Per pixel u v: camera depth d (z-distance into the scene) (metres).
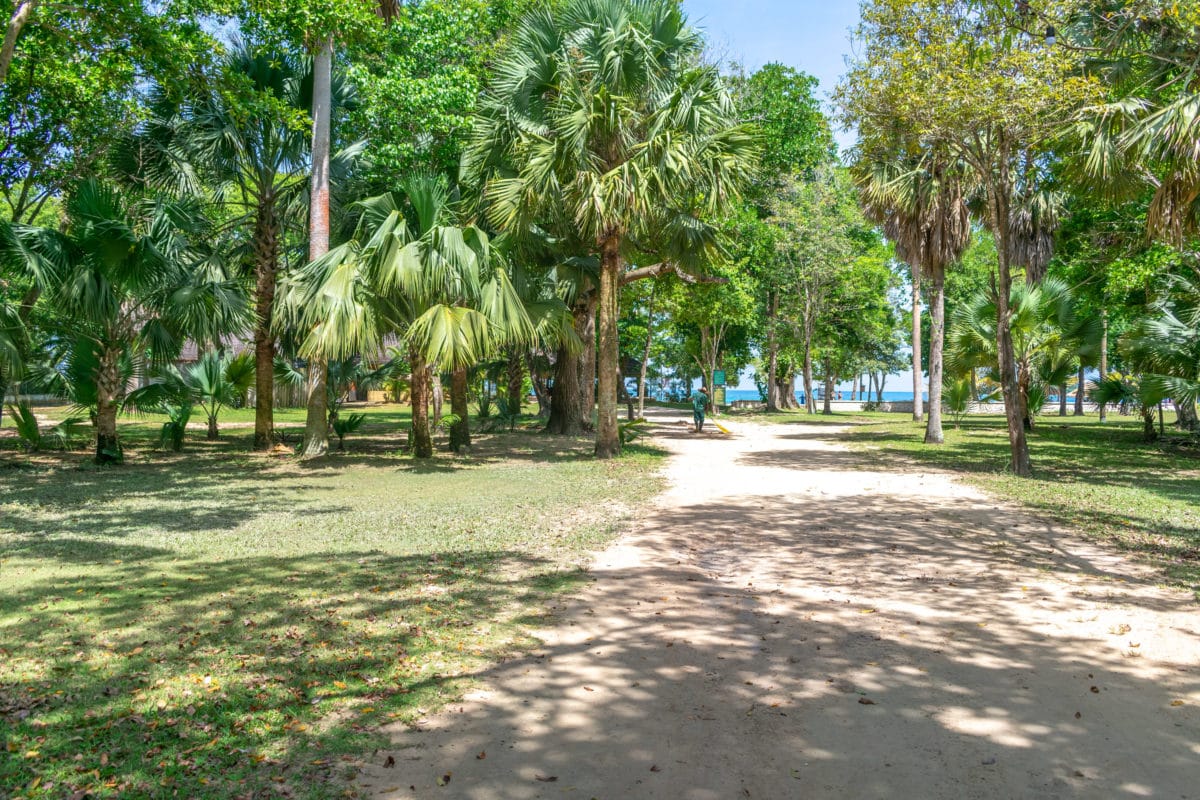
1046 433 24.28
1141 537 7.79
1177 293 18.16
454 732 3.42
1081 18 11.40
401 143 16.64
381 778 3.00
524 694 3.84
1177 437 21.41
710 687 3.95
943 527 8.36
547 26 14.52
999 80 10.95
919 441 21.11
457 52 17.70
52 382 14.77
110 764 3.06
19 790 2.86
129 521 8.47
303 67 16.03
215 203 16.61
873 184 19.69
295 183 16.64
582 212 13.52
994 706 3.71
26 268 12.00
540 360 29.58
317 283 13.34
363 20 13.83
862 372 58.06
